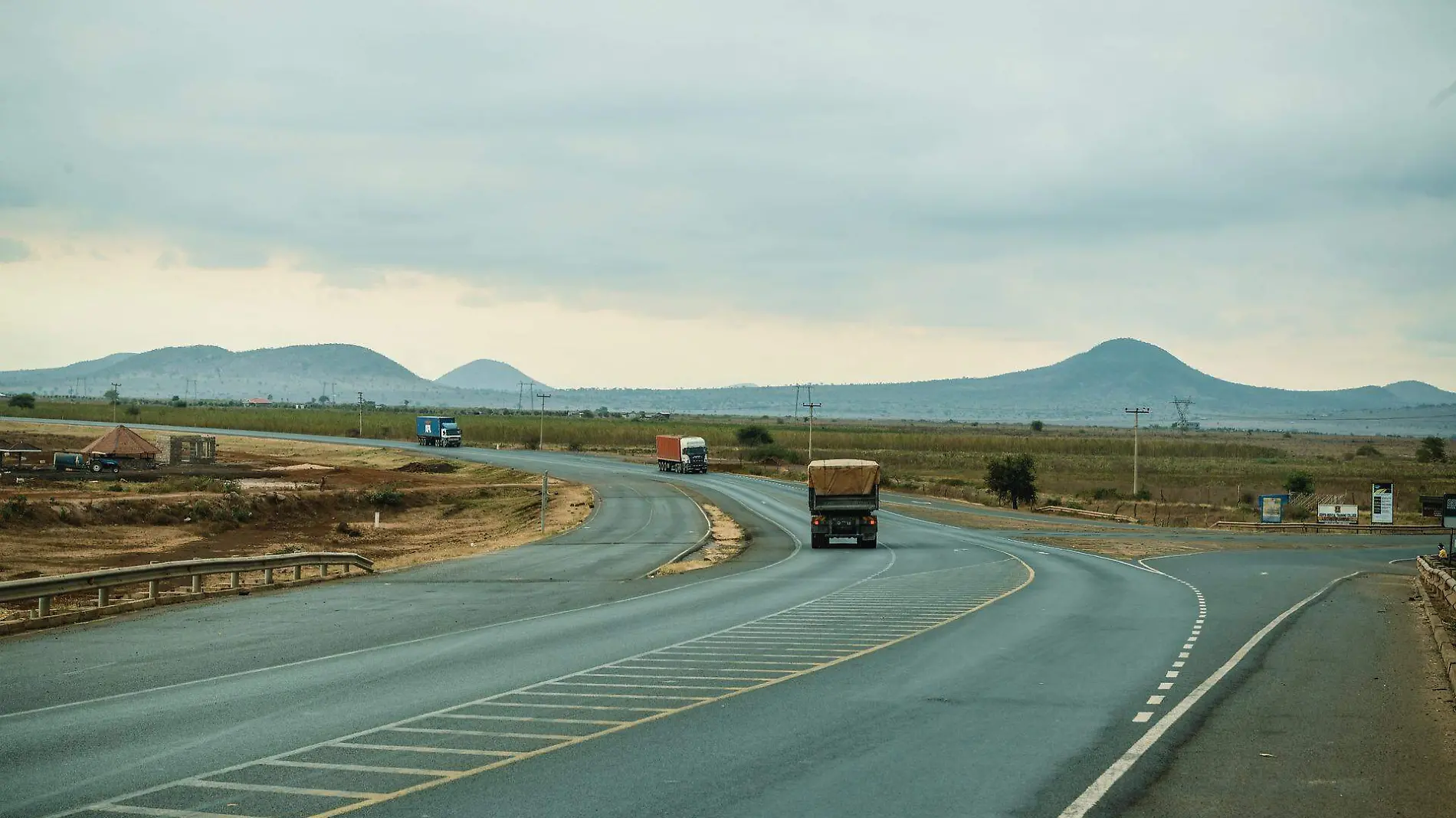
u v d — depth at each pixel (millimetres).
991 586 50125
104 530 81625
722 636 32594
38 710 21266
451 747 18219
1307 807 14852
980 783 16016
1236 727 20000
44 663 27266
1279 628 35344
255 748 18141
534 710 21359
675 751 17938
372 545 85688
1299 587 52844
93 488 102188
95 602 50375
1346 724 20281
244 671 25953
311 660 27656
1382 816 14445
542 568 59062
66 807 14656
